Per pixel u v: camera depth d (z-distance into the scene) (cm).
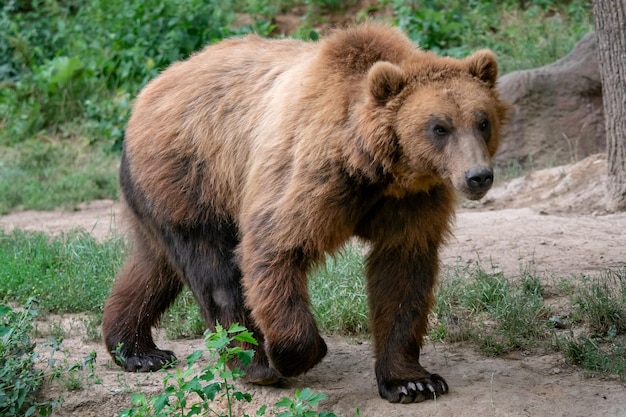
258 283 952
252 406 1024
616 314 1160
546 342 1124
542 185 1928
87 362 1055
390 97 912
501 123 962
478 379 1038
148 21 2775
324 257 977
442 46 2709
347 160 919
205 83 1096
